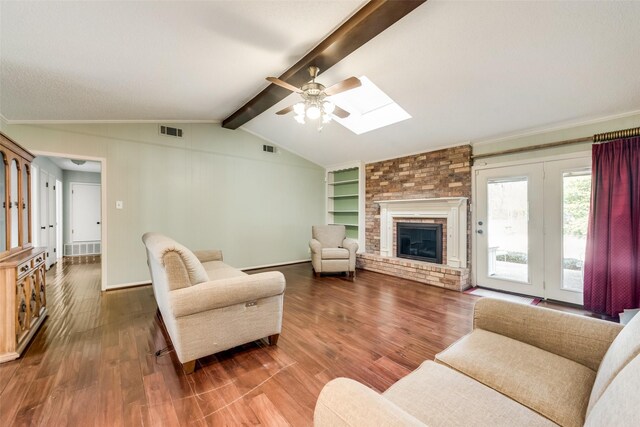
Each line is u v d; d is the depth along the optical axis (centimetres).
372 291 382
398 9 189
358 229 571
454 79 279
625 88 256
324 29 219
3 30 174
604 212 291
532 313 138
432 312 303
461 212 414
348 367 198
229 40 222
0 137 208
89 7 164
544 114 314
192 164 450
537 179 352
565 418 91
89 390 170
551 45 219
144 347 224
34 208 457
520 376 111
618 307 279
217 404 160
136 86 283
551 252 343
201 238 460
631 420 52
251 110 383
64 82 252
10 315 202
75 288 391
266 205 540
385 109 405
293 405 159
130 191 395
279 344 231
